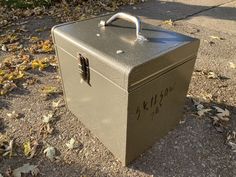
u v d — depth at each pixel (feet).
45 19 12.36
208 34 10.88
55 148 5.56
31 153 5.42
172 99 5.15
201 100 6.91
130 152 4.93
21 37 10.53
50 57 9.04
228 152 5.42
